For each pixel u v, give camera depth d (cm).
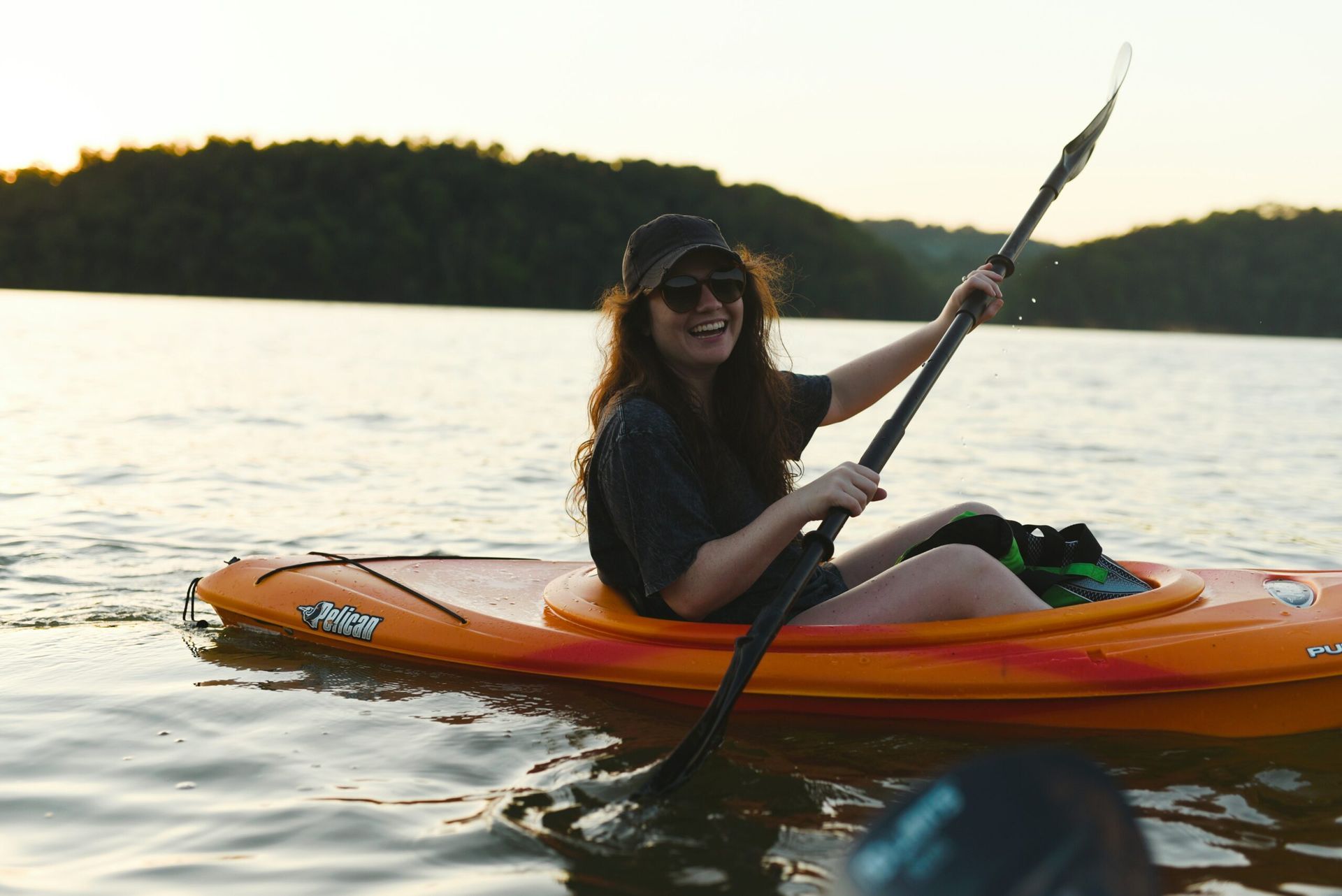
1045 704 246
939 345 300
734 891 172
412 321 3984
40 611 346
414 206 7400
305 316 4050
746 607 266
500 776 219
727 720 231
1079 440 909
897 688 246
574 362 1881
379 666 293
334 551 445
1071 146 349
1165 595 268
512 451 768
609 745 235
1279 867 180
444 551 454
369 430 866
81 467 640
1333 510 582
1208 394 1529
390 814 201
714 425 270
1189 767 225
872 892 83
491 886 174
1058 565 282
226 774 221
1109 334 6731
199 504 538
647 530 246
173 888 175
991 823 82
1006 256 325
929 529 290
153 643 314
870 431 954
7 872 180
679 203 8112
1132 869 81
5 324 2578
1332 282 6500
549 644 279
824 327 5956
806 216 8625
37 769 223
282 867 182
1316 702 247
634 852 186
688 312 252
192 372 1407
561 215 7688
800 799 207
